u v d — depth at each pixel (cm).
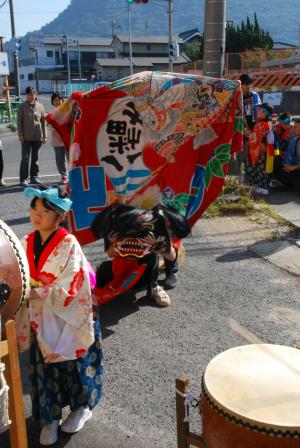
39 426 318
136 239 418
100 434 309
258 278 528
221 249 610
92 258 590
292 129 866
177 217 431
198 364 378
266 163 828
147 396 343
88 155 470
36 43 8194
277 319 443
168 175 485
